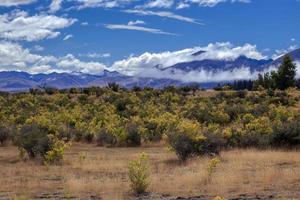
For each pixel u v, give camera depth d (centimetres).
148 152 3052
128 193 1620
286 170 1997
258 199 1477
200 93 9175
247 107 5662
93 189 1703
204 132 2766
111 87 9394
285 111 4953
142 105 6184
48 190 1734
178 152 2539
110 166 2305
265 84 10606
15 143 3481
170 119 4066
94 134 3834
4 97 7838
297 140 3023
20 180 1970
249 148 3041
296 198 1467
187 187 1708
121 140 3556
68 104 6756
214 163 1870
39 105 6419
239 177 1847
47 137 2669
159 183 1766
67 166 2381
